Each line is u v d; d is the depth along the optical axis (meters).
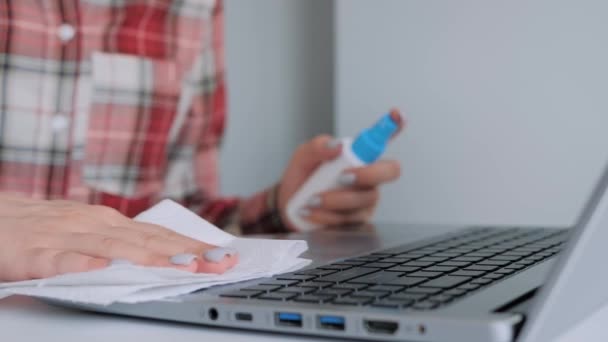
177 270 0.53
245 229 1.30
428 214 1.44
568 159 1.32
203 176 1.54
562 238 0.84
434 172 1.43
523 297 0.48
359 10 1.48
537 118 1.34
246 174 1.83
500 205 1.38
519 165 1.36
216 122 1.55
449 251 0.72
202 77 1.55
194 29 1.52
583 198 1.31
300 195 1.14
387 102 1.46
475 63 1.38
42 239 0.62
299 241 0.65
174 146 1.52
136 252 0.59
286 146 1.80
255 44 1.82
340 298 0.48
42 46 1.33
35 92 1.33
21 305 0.59
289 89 1.79
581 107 1.30
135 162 1.44
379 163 1.11
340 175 1.10
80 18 1.36
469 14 1.38
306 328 0.46
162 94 1.47
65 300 0.52
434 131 1.43
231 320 0.48
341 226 1.14
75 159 1.36
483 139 1.38
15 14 1.30
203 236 0.71
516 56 1.35
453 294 0.48
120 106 1.41
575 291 0.44
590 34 1.29
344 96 1.50
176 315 0.51
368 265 0.62
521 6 1.34
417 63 1.43
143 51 1.45
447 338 0.41
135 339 0.48
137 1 1.44
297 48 1.77
